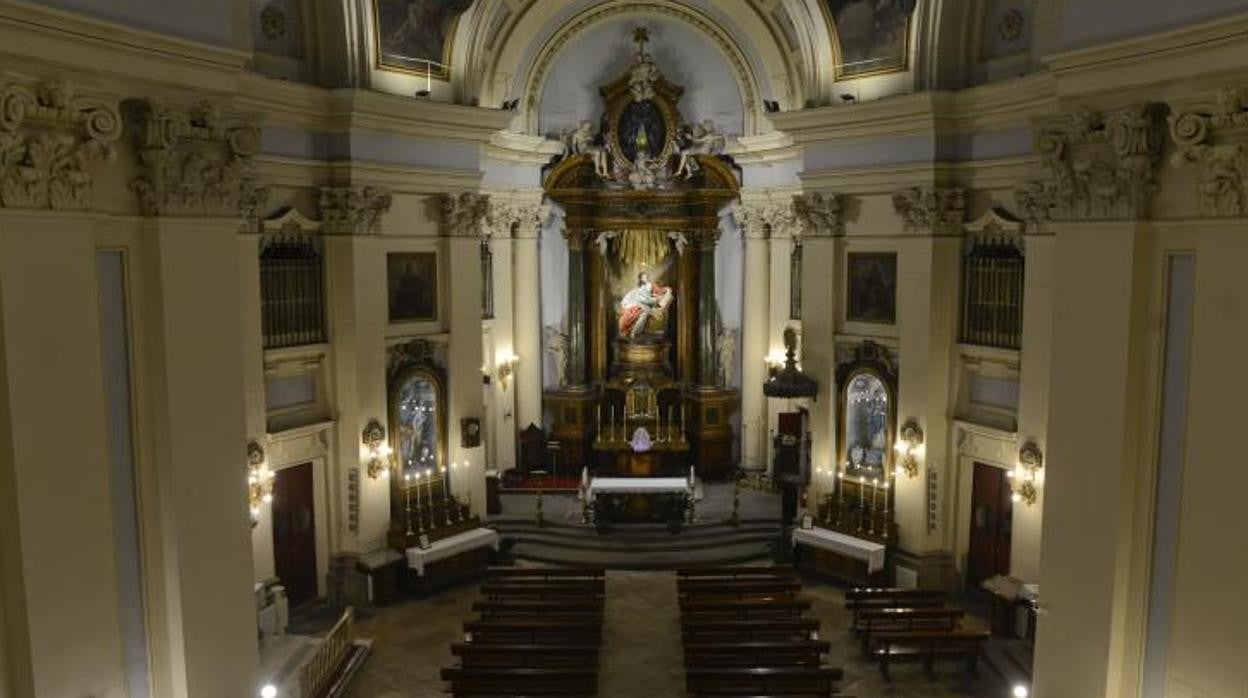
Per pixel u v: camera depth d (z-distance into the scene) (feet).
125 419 25.41
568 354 81.25
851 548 59.93
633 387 81.15
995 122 53.62
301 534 56.18
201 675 27.14
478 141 62.23
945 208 56.49
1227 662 23.16
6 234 21.34
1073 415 26.96
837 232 62.44
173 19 24.94
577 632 48.34
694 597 53.26
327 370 56.90
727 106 78.74
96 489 23.90
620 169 79.77
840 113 59.77
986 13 55.01
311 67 54.70
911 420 58.75
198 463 27.02
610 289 82.99
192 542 26.78
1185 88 23.11
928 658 46.96
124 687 25.23
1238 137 22.33
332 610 56.75
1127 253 25.17
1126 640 25.80
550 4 71.51
